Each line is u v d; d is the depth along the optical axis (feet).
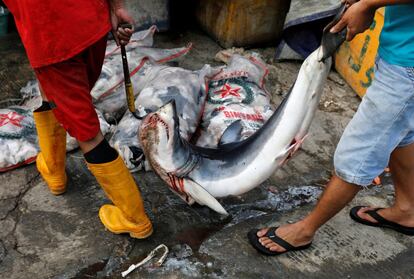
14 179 8.52
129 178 6.87
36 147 8.81
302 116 6.70
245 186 7.23
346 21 5.69
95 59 6.73
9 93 10.91
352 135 6.30
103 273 7.02
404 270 7.32
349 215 8.13
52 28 5.68
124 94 9.67
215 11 13.06
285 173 9.05
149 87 9.37
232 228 7.81
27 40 5.84
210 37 13.74
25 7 5.63
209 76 10.00
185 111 8.96
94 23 5.89
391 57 5.74
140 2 12.92
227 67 10.53
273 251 7.27
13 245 7.34
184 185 7.23
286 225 7.37
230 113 9.12
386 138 6.09
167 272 7.05
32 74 11.62
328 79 12.02
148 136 7.16
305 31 12.26
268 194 8.54
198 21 13.98
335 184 6.63
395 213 7.68
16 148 8.65
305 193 8.66
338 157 6.50
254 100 9.62
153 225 7.74
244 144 7.28
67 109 6.23
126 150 8.50
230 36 12.85
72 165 8.84
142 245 7.42
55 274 6.95
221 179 7.25
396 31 5.65
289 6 12.82
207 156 7.46
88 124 6.31
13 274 6.92
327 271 7.20
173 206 8.11
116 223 7.40
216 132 8.93
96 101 9.60
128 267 7.11
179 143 7.18
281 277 7.06
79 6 5.74
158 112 7.09
